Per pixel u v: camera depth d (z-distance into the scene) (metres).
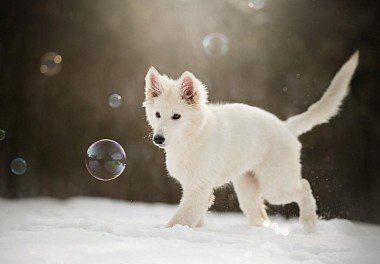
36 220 4.89
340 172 11.84
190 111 4.88
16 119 12.21
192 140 4.89
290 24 12.01
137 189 11.59
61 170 12.03
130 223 4.93
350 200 11.58
